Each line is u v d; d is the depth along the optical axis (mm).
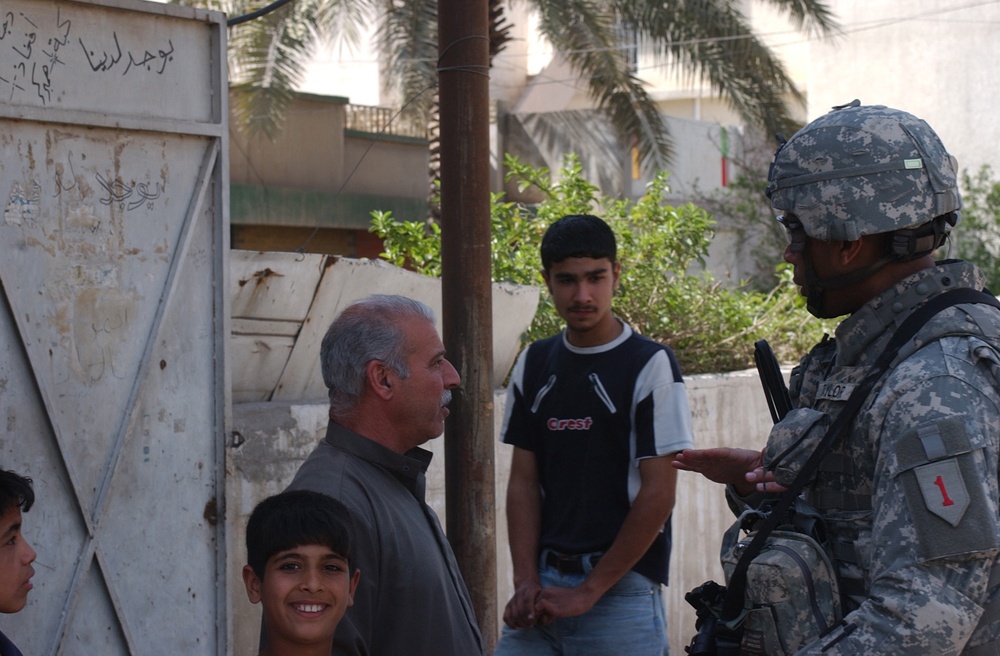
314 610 1974
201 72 3475
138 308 3332
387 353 2234
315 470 2184
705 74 13109
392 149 16406
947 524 1643
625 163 16406
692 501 5758
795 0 12188
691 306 6969
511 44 20109
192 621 3463
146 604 3352
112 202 3271
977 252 14836
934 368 1751
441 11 3508
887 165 1882
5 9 3029
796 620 1865
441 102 3523
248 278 4086
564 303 3193
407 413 2252
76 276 3195
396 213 16188
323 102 15445
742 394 6102
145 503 3352
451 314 3529
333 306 4449
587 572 3145
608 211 7156
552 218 6762
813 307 2041
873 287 1939
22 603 2605
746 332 7066
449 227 3521
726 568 2014
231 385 3936
